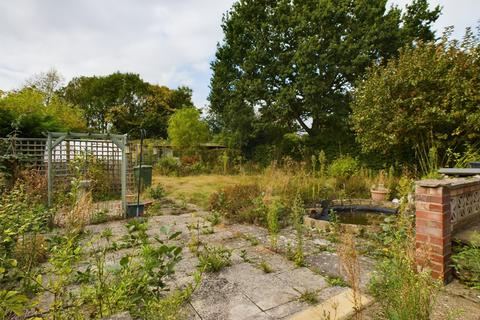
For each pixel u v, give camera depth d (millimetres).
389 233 3145
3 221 2211
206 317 1911
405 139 7020
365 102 7910
